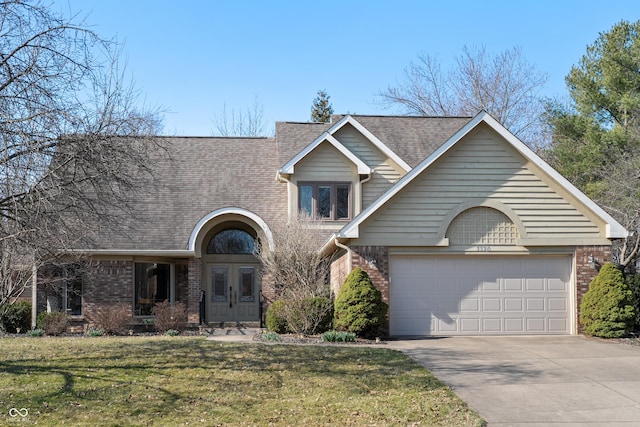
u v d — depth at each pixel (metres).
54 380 11.62
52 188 11.26
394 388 11.77
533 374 12.95
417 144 25.83
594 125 31.83
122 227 22.62
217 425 9.67
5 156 11.16
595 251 18.98
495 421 9.84
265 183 25.53
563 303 19.16
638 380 12.39
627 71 30.97
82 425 9.45
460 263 19.17
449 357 14.84
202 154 26.78
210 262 25.30
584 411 10.34
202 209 24.25
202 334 21.42
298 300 18.94
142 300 23.78
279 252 21.52
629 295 18.27
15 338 18.69
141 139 15.67
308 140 25.75
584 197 18.89
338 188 23.98
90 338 18.41
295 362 13.71
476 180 19.02
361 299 18.03
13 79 11.51
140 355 14.15
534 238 18.92
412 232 18.89
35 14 12.02
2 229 11.62
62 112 11.51
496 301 19.09
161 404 10.54
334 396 11.24
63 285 23.06
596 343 17.08
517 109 43.88
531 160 18.91
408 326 18.91
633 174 25.27
